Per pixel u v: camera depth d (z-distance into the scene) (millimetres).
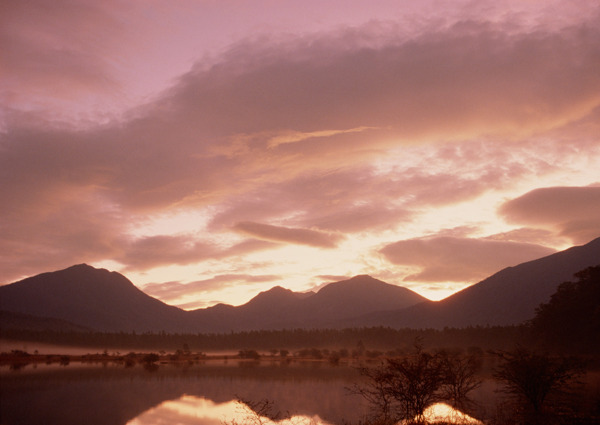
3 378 66188
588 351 77812
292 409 34250
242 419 31047
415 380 21219
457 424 21906
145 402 40531
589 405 26844
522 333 106625
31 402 40219
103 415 33969
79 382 60094
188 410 35969
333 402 38125
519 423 22641
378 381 21953
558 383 27391
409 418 21922
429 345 167125
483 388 39250
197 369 94562
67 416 33688
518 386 26719
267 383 58375
